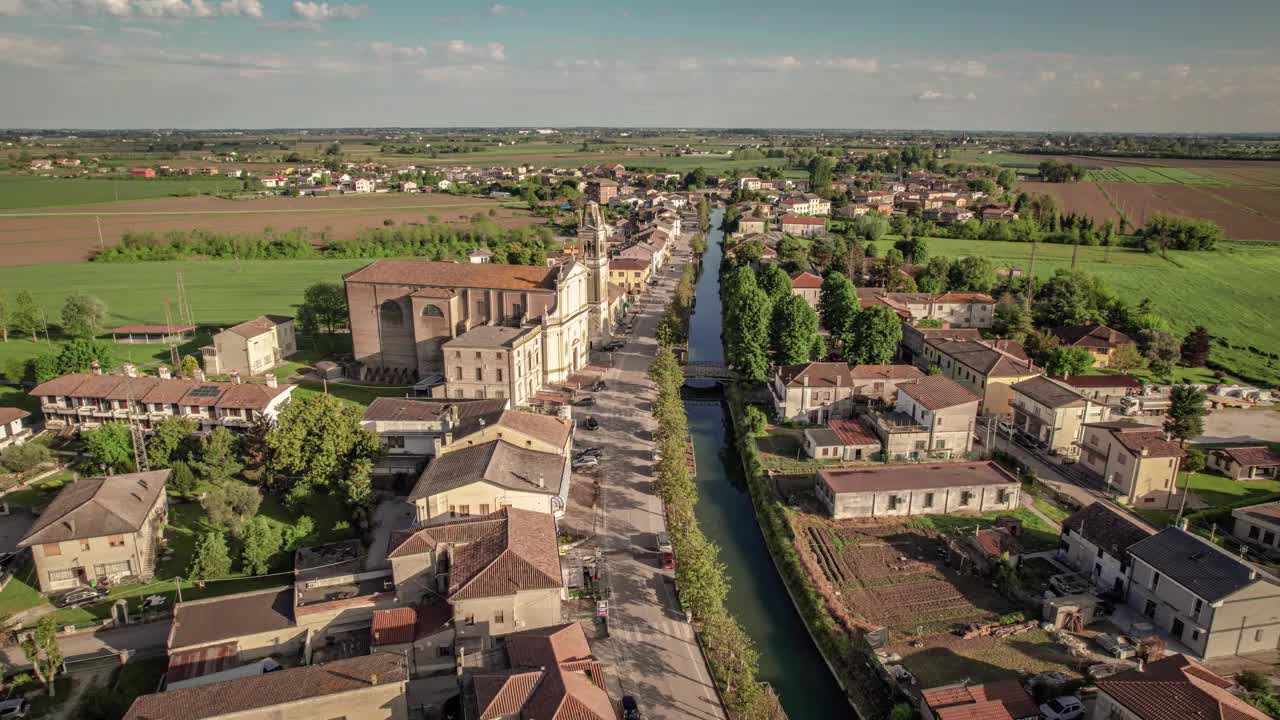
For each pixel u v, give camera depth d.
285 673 60.19
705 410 142.75
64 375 121.12
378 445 100.56
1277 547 86.69
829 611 79.12
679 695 67.25
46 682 66.50
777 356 148.62
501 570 70.56
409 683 67.12
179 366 141.88
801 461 114.31
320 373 146.88
